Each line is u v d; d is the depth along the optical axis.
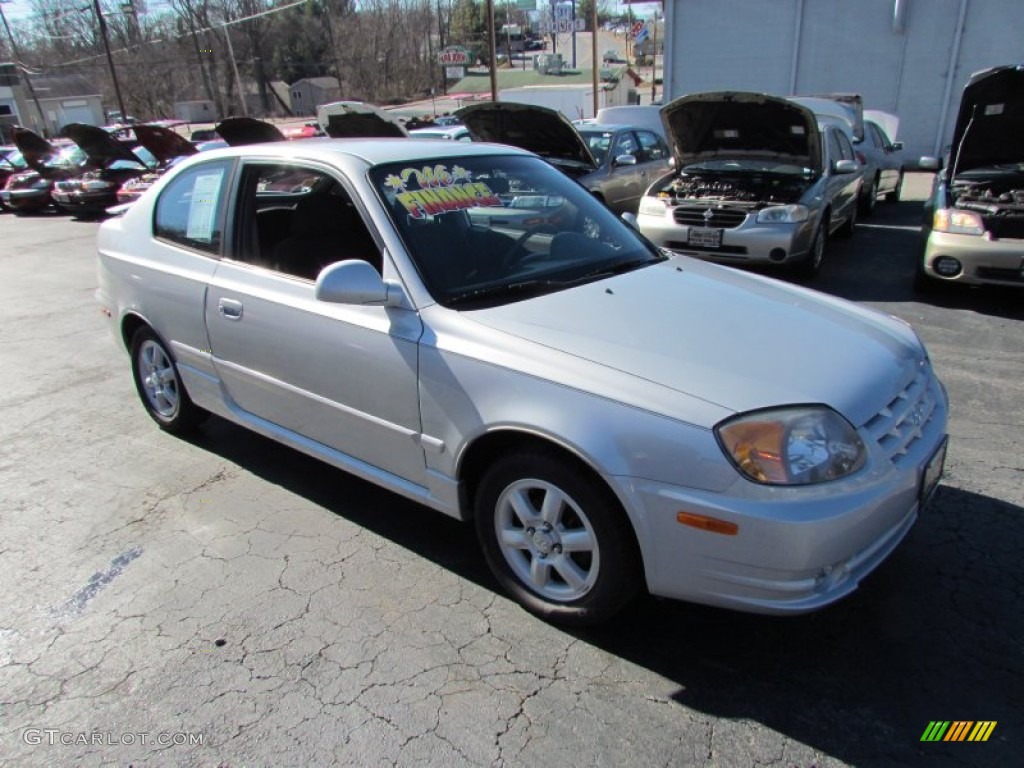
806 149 7.73
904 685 2.29
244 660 2.47
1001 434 3.90
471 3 77.56
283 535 3.20
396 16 73.06
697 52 21.50
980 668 2.35
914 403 2.49
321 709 2.26
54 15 52.41
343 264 2.61
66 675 2.43
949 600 2.66
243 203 3.41
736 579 2.12
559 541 2.47
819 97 13.29
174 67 67.50
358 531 3.22
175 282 3.66
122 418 4.57
